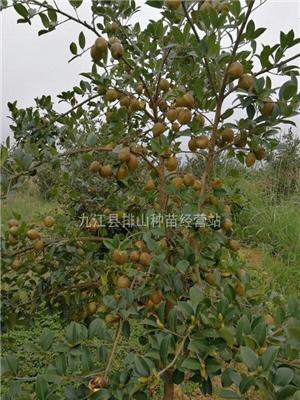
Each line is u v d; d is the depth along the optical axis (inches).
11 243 67.8
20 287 75.6
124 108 61.9
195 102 62.9
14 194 60.4
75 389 45.2
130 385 43.7
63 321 80.4
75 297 71.7
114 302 55.9
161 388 91.1
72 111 75.1
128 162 58.0
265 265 176.2
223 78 52.1
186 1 48.3
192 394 96.7
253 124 51.6
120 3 64.5
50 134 72.8
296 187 260.2
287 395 36.1
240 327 41.8
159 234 57.1
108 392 41.9
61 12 61.4
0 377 47.4
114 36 64.5
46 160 60.6
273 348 37.9
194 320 43.3
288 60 49.2
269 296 64.3
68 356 45.9
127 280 57.9
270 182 272.8
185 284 61.1
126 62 59.4
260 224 214.2
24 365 105.1
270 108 50.4
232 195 70.1
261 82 49.5
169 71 73.0
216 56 50.5
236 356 41.7
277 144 54.7
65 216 88.0
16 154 59.1
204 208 59.1
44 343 49.1
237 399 38.6
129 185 71.6
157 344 44.9
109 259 68.1
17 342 117.4
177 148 69.4
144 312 57.4
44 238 70.3
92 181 89.4
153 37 65.6
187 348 42.9
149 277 57.9
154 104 66.1
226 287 49.4
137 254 57.6
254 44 52.0
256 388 38.5
